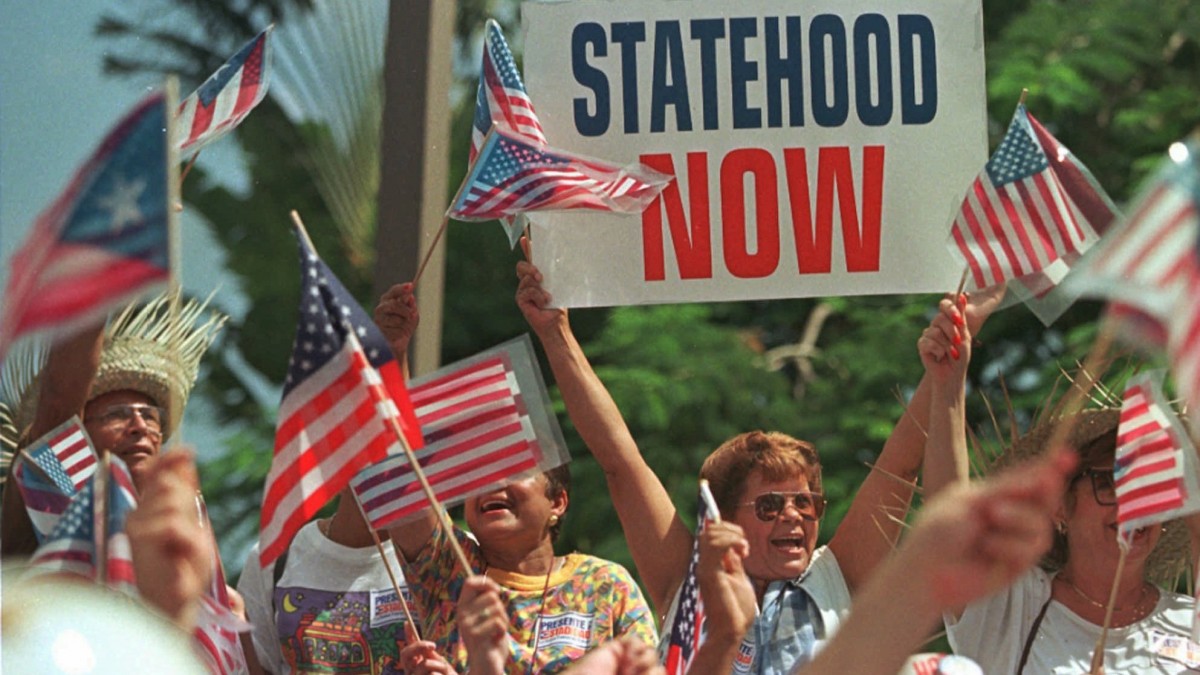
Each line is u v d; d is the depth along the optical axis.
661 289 10.17
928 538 3.88
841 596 8.98
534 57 10.30
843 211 10.25
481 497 9.07
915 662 5.14
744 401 20.70
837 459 20.33
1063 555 8.88
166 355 8.96
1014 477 3.81
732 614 6.30
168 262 5.25
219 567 6.91
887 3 10.30
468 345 22.25
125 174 5.29
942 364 8.84
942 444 8.77
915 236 10.24
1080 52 21.16
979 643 8.59
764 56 10.30
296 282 22.84
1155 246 4.27
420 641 7.98
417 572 9.16
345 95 20.27
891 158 10.27
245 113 9.40
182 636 3.75
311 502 7.11
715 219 10.23
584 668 5.16
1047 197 9.68
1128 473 7.99
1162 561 9.28
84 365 7.87
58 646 3.30
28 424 8.97
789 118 10.27
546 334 9.99
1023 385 20.83
